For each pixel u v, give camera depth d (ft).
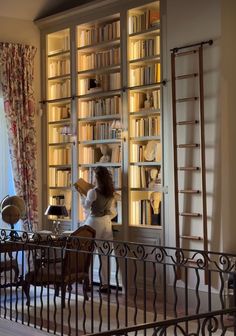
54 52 29.86
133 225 25.63
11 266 21.62
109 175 25.29
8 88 28.84
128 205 25.85
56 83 30.12
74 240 21.06
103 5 26.84
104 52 27.35
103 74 27.91
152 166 25.58
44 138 30.14
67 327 19.98
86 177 28.25
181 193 23.16
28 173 29.53
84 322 18.51
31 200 29.55
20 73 29.30
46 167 30.07
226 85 22.07
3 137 29.58
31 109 29.66
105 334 9.79
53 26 29.55
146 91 26.08
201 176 22.30
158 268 24.27
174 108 23.32
